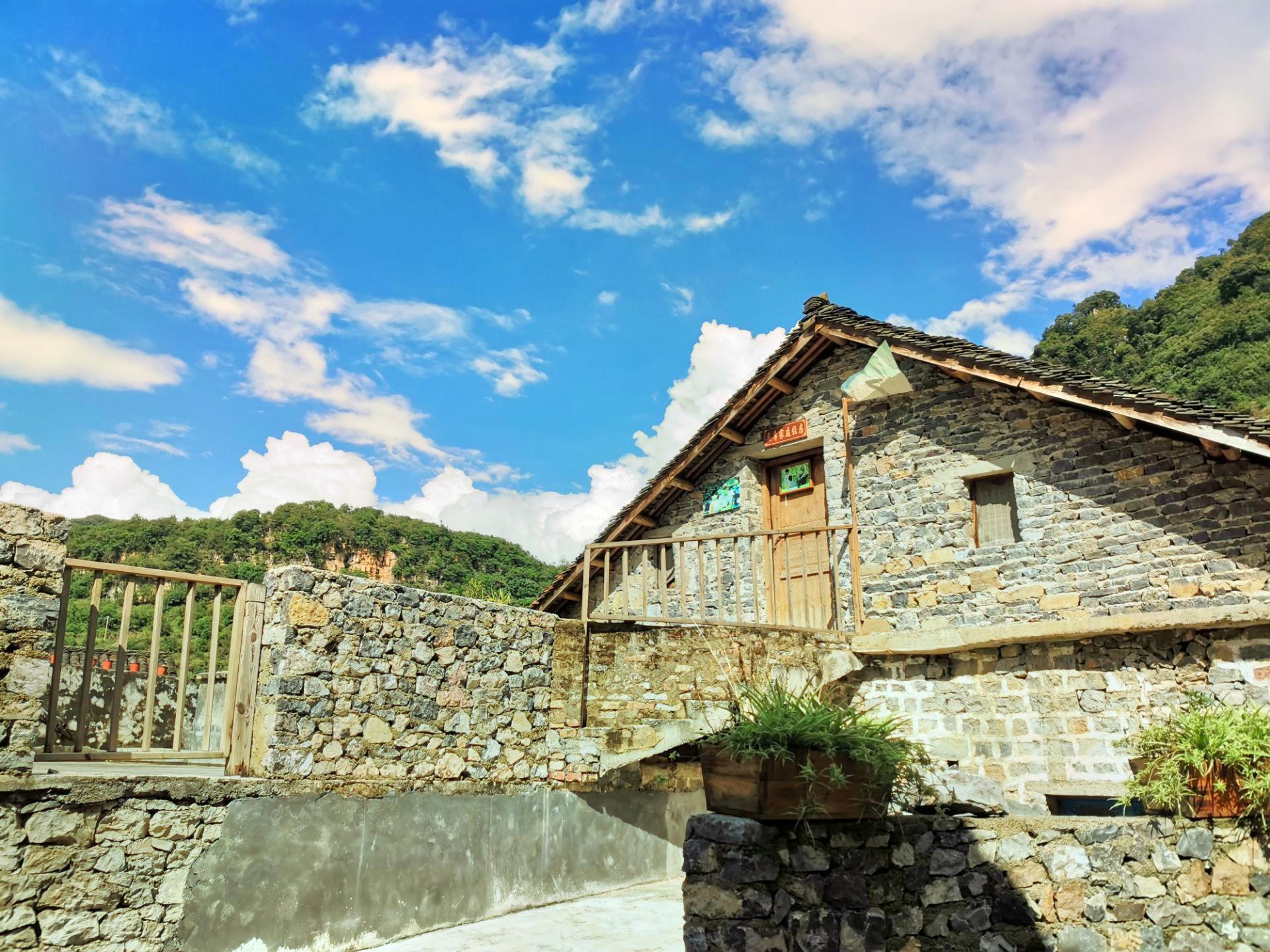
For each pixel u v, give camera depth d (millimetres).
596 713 8789
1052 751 8102
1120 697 7844
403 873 7320
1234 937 4531
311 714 6965
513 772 8422
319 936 6676
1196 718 4977
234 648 6863
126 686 10492
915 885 4297
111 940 5656
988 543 8992
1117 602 7918
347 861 6957
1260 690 7133
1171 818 4742
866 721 4383
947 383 9523
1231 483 7488
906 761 4309
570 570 12406
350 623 7363
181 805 6117
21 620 5582
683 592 8805
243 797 6426
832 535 10094
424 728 7758
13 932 5266
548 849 8578
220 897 6191
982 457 9070
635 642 8836
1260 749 4684
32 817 5453
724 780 4211
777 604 10594
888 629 9352
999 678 8570
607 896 8812
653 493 11609
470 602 8406
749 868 3982
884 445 9906
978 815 4734
